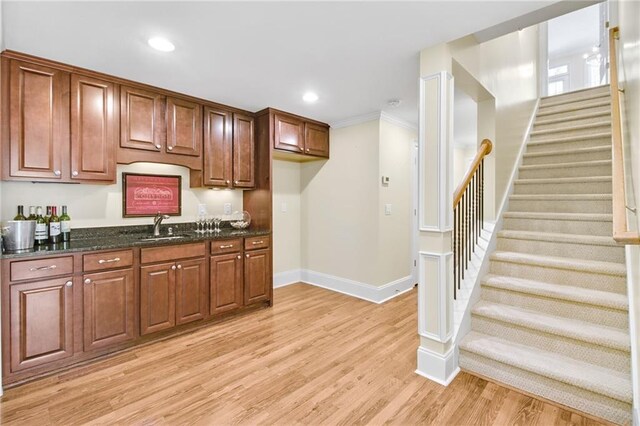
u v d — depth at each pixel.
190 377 2.18
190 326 2.98
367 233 3.91
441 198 2.11
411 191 4.42
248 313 3.42
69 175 2.43
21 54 2.21
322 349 2.60
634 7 1.37
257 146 3.74
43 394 1.98
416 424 1.73
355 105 3.48
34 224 2.30
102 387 2.06
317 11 1.76
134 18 1.81
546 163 3.55
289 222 4.62
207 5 1.70
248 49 2.19
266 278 3.58
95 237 2.84
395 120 3.99
